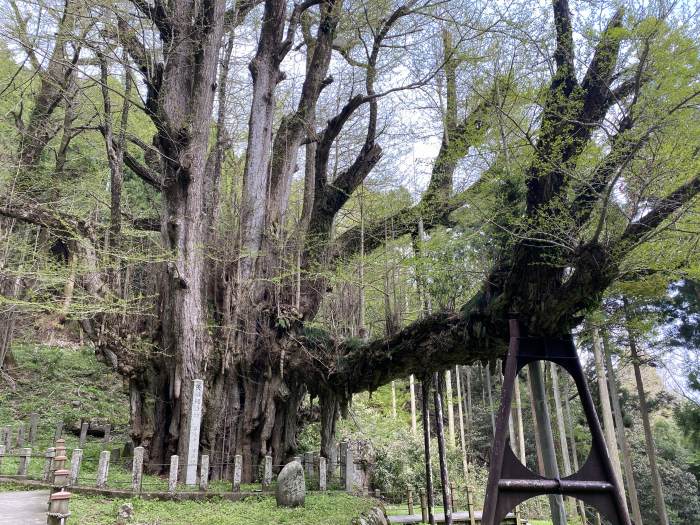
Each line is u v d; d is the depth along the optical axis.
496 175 7.62
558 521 5.90
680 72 4.84
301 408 13.81
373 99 12.69
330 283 11.52
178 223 10.41
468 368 22.36
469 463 18.31
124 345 10.14
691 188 5.32
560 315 5.99
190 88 11.41
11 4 10.68
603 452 5.60
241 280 11.07
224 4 11.48
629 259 5.75
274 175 12.45
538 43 7.12
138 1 10.38
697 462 17.92
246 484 9.77
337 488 10.11
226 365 10.45
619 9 5.71
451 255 8.43
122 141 10.61
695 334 12.03
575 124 6.07
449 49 10.56
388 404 21.09
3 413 13.00
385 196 13.45
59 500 5.55
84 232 10.68
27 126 12.66
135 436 10.20
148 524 6.50
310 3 12.69
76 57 11.59
